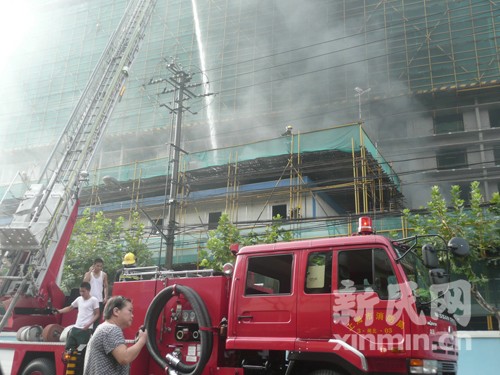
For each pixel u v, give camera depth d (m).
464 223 15.01
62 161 12.01
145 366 8.25
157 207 27.41
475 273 15.66
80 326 9.13
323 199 25.50
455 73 29.69
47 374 9.03
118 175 29.11
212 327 7.71
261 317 7.30
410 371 6.18
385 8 32.94
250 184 25.48
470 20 29.62
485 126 29.42
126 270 9.22
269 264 7.60
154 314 8.23
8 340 9.84
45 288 10.43
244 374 7.40
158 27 39.78
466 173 28.06
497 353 11.92
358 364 6.42
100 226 21.91
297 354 6.84
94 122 12.80
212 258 20.00
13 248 10.37
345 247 7.06
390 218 20.44
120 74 13.84
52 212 10.86
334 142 23.06
